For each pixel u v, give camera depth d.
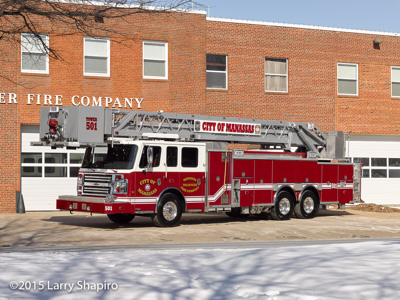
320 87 29.05
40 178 24.45
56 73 24.34
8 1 13.18
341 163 23.67
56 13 13.45
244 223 20.45
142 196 18.02
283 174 21.78
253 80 27.69
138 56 25.58
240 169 20.52
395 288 6.12
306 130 23.30
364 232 18.38
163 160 18.48
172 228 18.33
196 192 19.25
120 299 5.96
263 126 22.14
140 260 8.55
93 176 18.33
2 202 23.56
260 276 7.01
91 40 24.89
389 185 30.67
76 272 7.33
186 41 26.27
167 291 6.36
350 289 6.12
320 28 29.16
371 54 30.19
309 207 22.58
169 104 26.03
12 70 23.70
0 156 23.55
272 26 28.19
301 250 9.22
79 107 17.58
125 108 25.38
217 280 6.91
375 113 30.14
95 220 20.97
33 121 24.00
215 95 26.91
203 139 20.20
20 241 14.95
